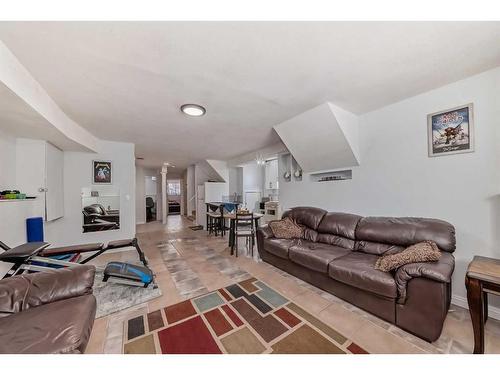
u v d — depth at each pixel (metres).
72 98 2.12
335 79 1.88
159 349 1.40
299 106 2.44
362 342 1.47
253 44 1.38
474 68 1.75
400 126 2.38
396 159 2.43
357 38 1.34
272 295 2.14
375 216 2.63
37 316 1.13
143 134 3.49
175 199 12.06
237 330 1.60
